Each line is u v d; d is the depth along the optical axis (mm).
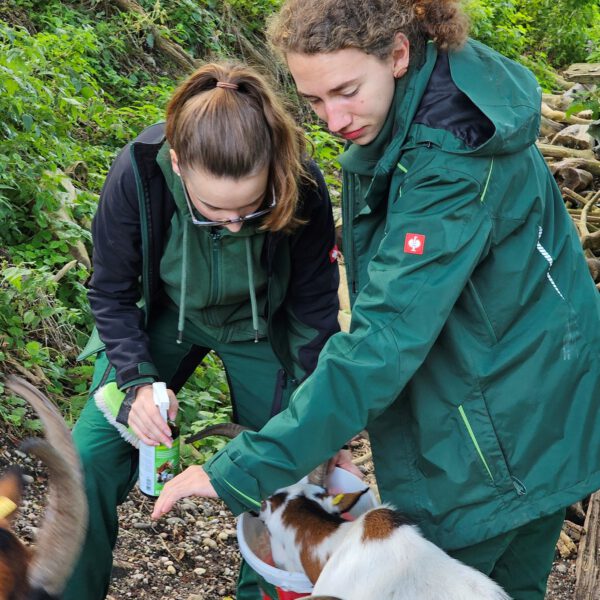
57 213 5043
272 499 3039
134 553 3746
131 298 2949
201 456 4270
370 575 2598
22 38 6227
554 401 2551
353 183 2715
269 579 2801
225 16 9133
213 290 2902
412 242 2322
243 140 2383
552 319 2564
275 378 3184
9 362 4254
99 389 2906
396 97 2451
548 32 13945
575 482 2564
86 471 2859
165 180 2732
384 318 2340
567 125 8977
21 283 4398
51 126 5477
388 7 2348
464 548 2668
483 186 2334
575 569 4016
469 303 2492
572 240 2711
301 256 2984
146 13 8336
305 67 2375
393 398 2367
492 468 2523
